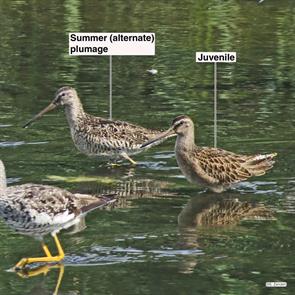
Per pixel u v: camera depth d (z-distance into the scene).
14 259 13.75
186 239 14.52
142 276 13.10
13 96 22.19
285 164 18.17
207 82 23.33
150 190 16.95
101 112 20.95
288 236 14.62
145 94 22.42
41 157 18.61
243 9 30.44
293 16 29.48
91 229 14.95
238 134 19.67
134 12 29.81
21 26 28.14
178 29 27.83
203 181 17.03
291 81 23.36
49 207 13.56
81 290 12.65
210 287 12.72
